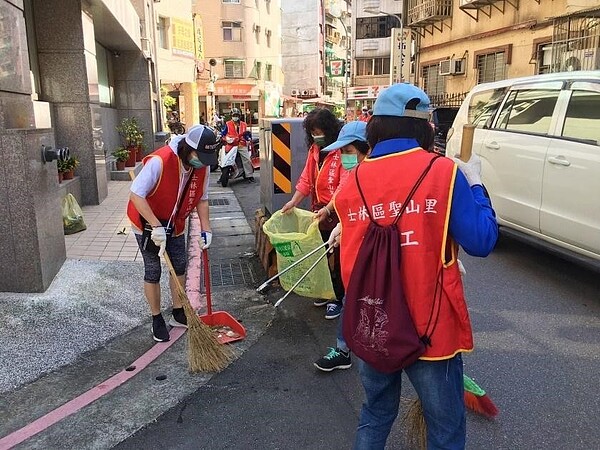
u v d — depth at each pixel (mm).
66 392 3342
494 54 18422
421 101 2020
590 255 4914
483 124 6723
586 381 3484
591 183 4727
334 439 2908
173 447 2834
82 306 4445
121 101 15242
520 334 4195
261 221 6027
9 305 4348
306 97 59469
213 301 4965
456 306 1947
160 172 3670
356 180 2055
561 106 5328
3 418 3064
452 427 2055
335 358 3621
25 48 4969
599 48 13070
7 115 4453
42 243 4637
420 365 2000
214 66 40625
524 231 5812
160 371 3633
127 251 5977
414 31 24609
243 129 14250
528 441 2869
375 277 1928
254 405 3234
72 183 7953
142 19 15672
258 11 43094
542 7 15867
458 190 1897
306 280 4023
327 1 69062
